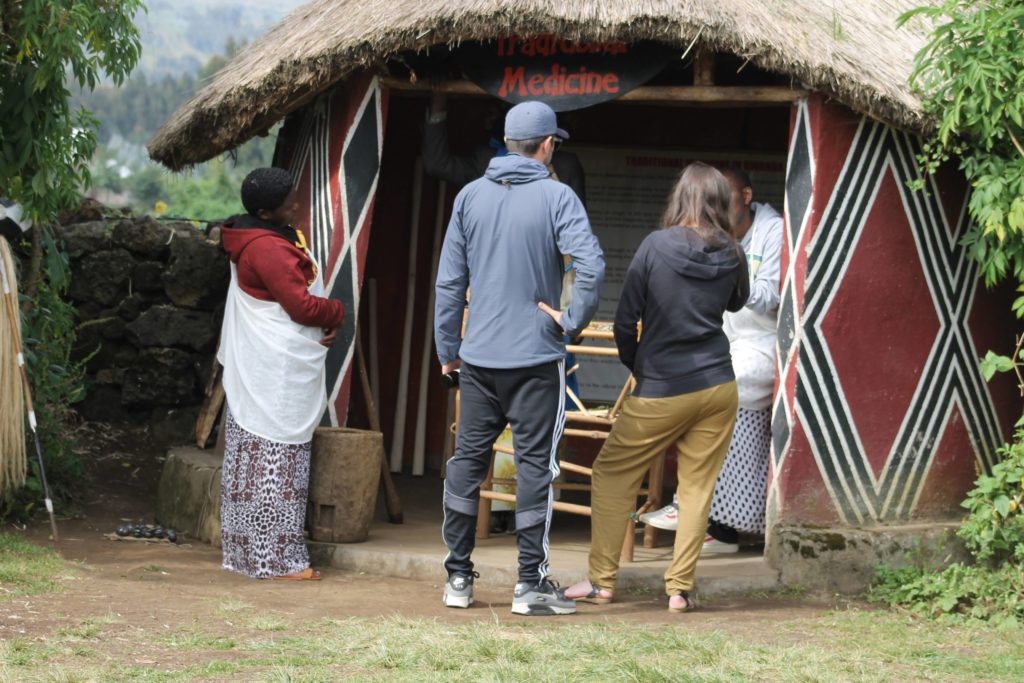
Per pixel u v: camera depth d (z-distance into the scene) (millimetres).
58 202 6789
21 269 7137
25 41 6141
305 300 5984
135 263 8430
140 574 5832
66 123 6660
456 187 8633
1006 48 5922
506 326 5281
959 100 5887
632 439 5500
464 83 6852
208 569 6082
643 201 8500
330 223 6797
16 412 6320
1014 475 5961
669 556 6371
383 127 6688
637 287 5430
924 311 6477
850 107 6094
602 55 6320
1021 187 5969
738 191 6387
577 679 4234
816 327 6195
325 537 6367
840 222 6215
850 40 6188
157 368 8406
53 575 5547
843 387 6270
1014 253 6172
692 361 5410
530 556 5371
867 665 4684
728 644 4746
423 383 8508
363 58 6188
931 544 6238
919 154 6391
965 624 5582
